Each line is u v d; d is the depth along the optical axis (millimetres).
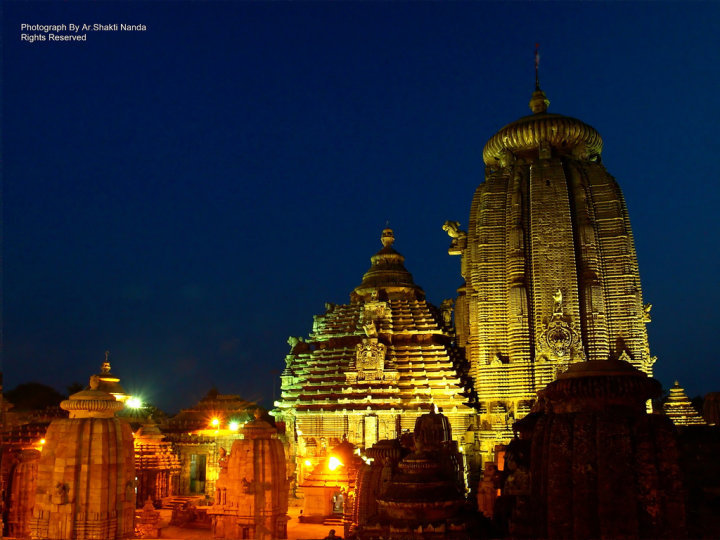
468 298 76812
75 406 30031
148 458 62750
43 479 29562
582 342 67000
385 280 85125
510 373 67812
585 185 72188
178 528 51000
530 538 17219
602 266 70188
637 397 15508
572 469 14594
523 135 75688
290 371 83500
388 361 73750
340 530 48375
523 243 70375
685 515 13766
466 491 55906
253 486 37344
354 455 55125
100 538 28797
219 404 86000
